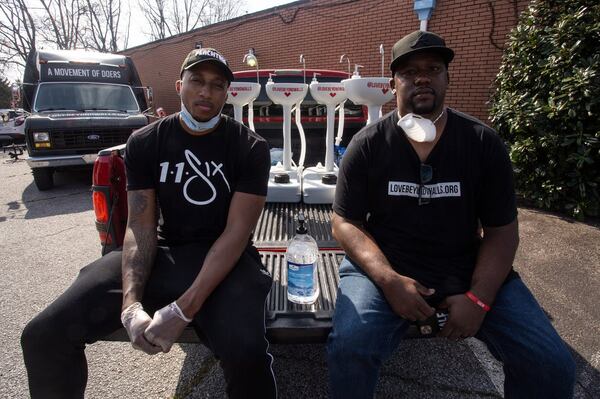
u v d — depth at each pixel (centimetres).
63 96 666
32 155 595
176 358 229
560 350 142
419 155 174
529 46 483
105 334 162
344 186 183
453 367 220
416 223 175
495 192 171
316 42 907
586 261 345
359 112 372
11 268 349
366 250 171
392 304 158
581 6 446
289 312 176
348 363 149
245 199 180
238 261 179
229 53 1138
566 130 450
